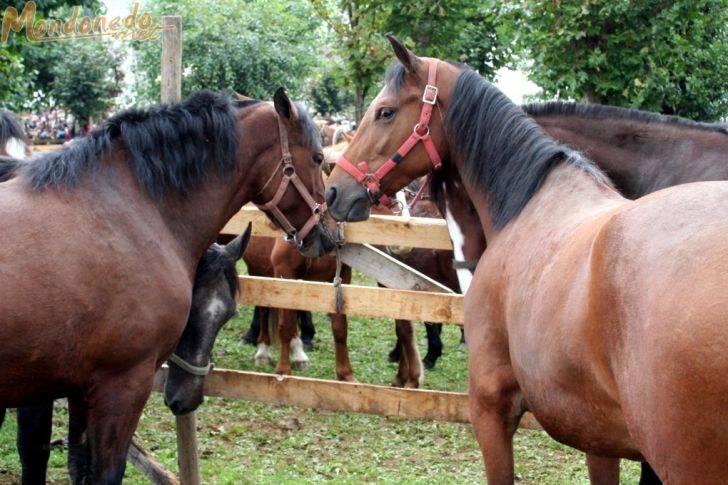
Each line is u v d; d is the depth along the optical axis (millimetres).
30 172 3184
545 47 6453
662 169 3629
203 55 14297
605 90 6453
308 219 3861
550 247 2439
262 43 14781
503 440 2812
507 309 2609
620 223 1996
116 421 3217
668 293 1717
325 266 6449
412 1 7438
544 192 2785
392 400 4266
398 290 4285
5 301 2871
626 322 1868
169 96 4180
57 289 2969
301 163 3791
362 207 3432
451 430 5543
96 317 3074
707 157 3562
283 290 4438
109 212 3191
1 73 8922
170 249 3371
